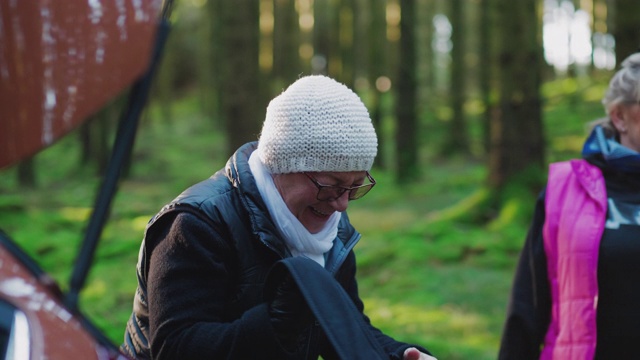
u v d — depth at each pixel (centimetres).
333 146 163
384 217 1296
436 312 653
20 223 1114
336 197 170
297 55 2788
